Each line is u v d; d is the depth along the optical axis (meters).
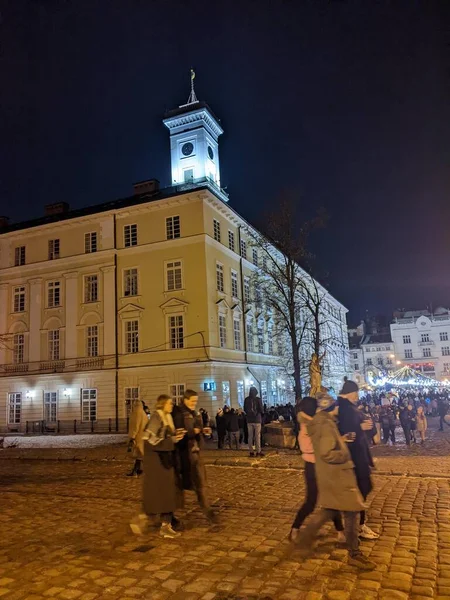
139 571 5.89
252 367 41.28
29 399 38.97
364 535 6.94
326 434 5.96
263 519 8.24
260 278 44.06
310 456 6.73
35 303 40.34
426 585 5.27
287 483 11.75
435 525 7.59
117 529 7.85
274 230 33.28
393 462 14.42
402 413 20.42
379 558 6.12
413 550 6.39
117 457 17.22
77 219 39.62
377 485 11.05
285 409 33.28
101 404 36.59
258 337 44.53
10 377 39.69
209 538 7.19
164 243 37.06
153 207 37.84
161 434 7.29
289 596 5.08
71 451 20.11
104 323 37.69
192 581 5.54
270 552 6.46
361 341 102.12
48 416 38.31
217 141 52.78
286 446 19.20
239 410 24.59
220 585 5.41
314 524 6.02
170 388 35.06
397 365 94.94
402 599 4.93
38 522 8.54
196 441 8.13
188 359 35.12
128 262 38.12
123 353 37.03
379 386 58.56
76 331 38.50
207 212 37.22
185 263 36.34
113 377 36.53
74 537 7.46
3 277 41.91
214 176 50.53
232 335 39.12
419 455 16.59
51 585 5.53
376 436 7.82
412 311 105.38
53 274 40.25
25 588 5.46
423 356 96.19
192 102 51.72
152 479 7.30
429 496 9.73
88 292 39.03
